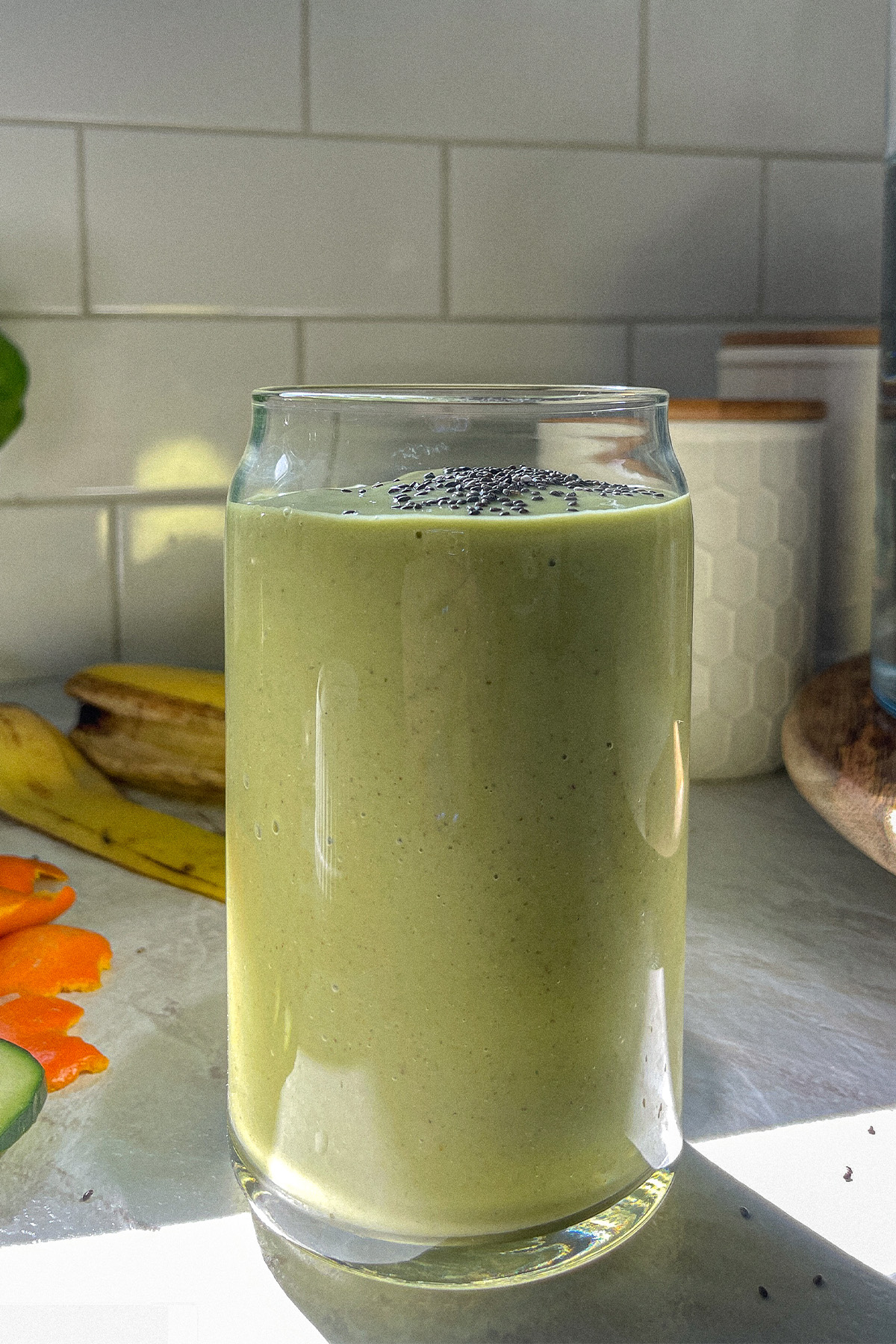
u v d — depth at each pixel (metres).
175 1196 0.40
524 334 0.69
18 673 0.68
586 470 0.34
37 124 0.63
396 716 0.32
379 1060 0.34
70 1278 0.36
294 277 0.67
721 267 0.71
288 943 0.34
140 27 0.63
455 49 0.66
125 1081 0.44
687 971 0.49
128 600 0.68
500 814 0.32
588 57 0.68
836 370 0.63
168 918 0.52
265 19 0.64
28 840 0.57
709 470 0.58
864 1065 0.45
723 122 0.70
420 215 0.67
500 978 0.33
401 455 0.33
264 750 0.34
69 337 0.65
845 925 0.52
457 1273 0.35
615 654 0.33
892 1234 0.38
